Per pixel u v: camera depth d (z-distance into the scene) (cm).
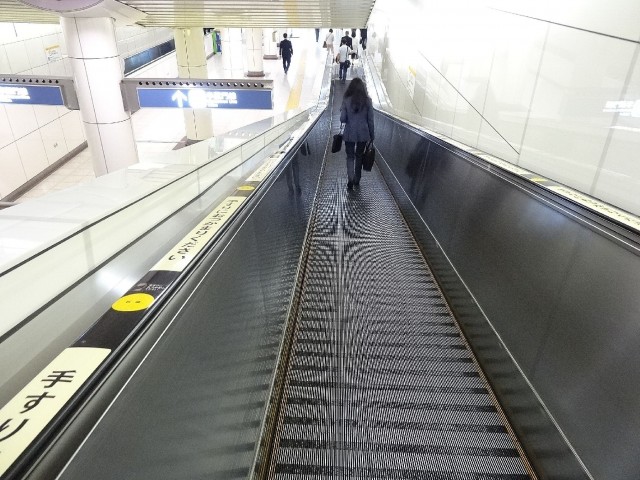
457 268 276
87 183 165
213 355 117
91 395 66
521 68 282
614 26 184
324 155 695
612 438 120
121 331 82
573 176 213
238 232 151
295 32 3625
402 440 176
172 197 185
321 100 923
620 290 131
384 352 235
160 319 90
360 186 592
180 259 116
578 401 138
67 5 531
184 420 94
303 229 348
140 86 634
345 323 262
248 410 147
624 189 175
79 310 107
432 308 281
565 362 149
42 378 69
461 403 197
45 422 60
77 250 120
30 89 625
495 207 237
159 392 84
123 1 587
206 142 270
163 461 82
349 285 313
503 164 255
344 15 893
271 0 669
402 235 414
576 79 214
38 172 984
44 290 107
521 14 286
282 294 233
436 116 553
